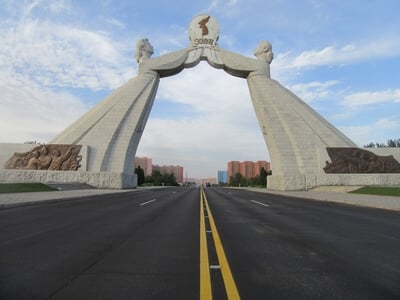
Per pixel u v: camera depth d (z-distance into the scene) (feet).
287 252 24.11
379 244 27.40
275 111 177.06
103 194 102.01
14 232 32.30
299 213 52.44
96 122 168.14
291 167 165.48
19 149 157.89
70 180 151.33
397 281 17.43
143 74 188.14
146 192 132.05
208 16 207.00
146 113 187.32
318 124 171.32
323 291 15.80
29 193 93.66
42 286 16.33
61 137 169.99
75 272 18.72
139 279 17.47
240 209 58.54
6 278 17.61
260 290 15.87
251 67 191.72
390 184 152.15
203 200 82.94
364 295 15.33
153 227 35.96
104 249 24.75
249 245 26.50
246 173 497.87
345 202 73.41
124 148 166.61
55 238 29.17
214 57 200.85
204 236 30.45
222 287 16.25
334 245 26.84
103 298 14.78
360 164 155.74
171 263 20.74
